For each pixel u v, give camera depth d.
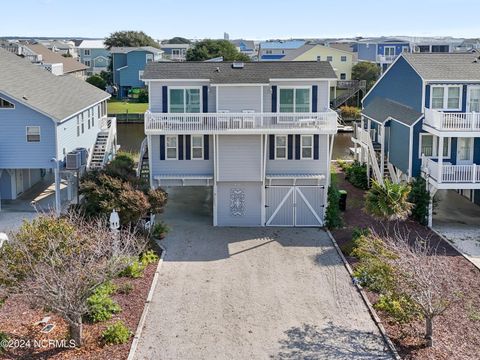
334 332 18.09
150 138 28.94
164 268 23.36
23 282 16.67
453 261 23.95
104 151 37.41
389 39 90.88
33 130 29.34
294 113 28.38
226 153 28.73
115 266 17.41
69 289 15.87
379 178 33.41
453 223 29.31
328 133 28.47
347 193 34.66
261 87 28.98
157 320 18.77
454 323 18.48
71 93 36.34
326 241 26.89
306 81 29.36
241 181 28.97
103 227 20.94
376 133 37.62
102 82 92.25
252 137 28.56
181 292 21.05
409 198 28.78
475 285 21.48
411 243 26.19
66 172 31.08
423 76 29.94
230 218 29.42
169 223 29.36
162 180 29.45
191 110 29.78
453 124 27.91
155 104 29.70
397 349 16.94
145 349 16.92
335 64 84.00
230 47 100.50
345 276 22.58
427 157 30.08
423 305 16.78
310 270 23.23
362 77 81.94
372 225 28.81
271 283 21.97
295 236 27.67
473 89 30.22
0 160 29.55
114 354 16.44
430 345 17.03
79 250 17.59
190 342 17.41
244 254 25.12
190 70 30.34
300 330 18.23
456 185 27.75
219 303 20.17
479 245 25.94
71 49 142.25
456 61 32.12
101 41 135.62
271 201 29.36
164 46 131.50
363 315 19.27
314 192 29.28
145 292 20.81
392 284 17.33
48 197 33.34
